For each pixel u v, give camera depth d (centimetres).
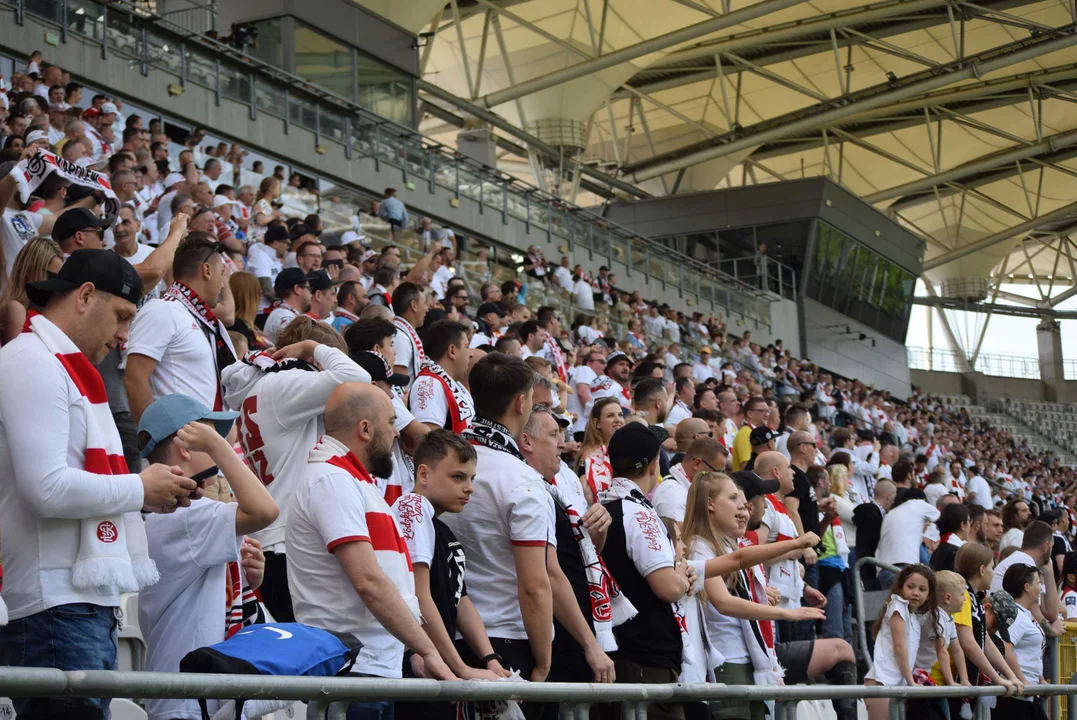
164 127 2195
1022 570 933
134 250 770
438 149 2756
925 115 4834
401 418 528
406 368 675
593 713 526
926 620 775
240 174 1884
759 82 4600
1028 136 5125
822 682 750
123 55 2119
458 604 437
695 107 4700
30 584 320
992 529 1123
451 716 416
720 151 4288
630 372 1169
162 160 1536
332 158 2519
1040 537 989
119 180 955
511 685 345
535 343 1090
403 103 2931
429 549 427
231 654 310
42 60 1908
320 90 2492
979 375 6191
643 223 4053
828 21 3938
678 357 2148
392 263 1298
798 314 3897
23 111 1316
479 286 2223
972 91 4612
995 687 767
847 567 939
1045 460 4784
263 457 470
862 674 889
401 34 2934
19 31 1953
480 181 2852
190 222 1000
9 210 523
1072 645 1040
